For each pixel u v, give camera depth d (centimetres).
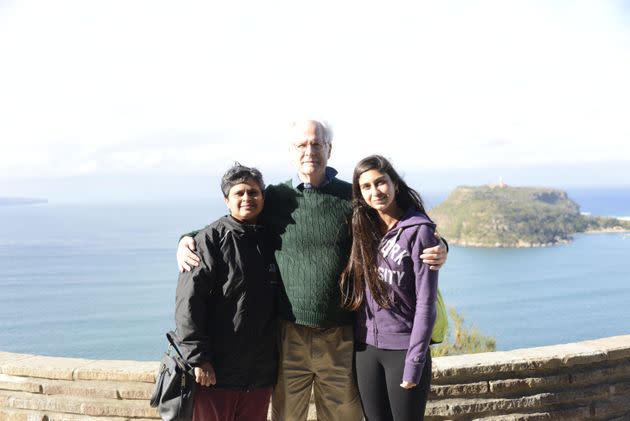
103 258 15325
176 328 229
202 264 227
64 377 296
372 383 235
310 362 246
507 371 294
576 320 7450
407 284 227
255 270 236
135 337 6681
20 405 300
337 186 252
